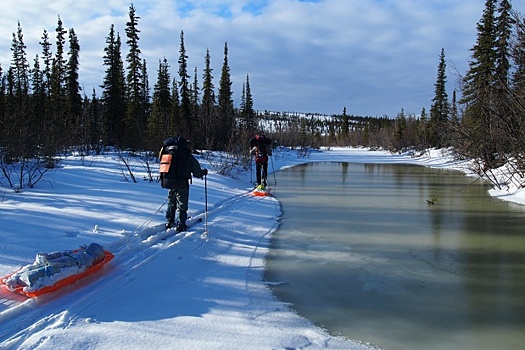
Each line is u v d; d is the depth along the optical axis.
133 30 29.72
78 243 4.83
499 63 17.48
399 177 16.30
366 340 3.21
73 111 29.73
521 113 10.09
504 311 3.75
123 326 3.20
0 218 5.48
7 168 10.00
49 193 7.81
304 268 4.92
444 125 17.05
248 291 4.14
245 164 16.17
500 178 13.39
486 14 22.34
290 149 42.06
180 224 6.02
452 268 4.93
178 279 4.30
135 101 29.52
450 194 11.12
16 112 10.77
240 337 3.14
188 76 33.03
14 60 32.69
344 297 4.06
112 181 10.05
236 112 42.94
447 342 3.20
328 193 11.27
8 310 3.23
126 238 5.27
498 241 6.12
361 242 6.11
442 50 38.94
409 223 7.38
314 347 3.06
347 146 78.38
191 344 2.97
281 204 9.41
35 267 3.67
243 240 6.12
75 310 3.40
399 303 3.92
